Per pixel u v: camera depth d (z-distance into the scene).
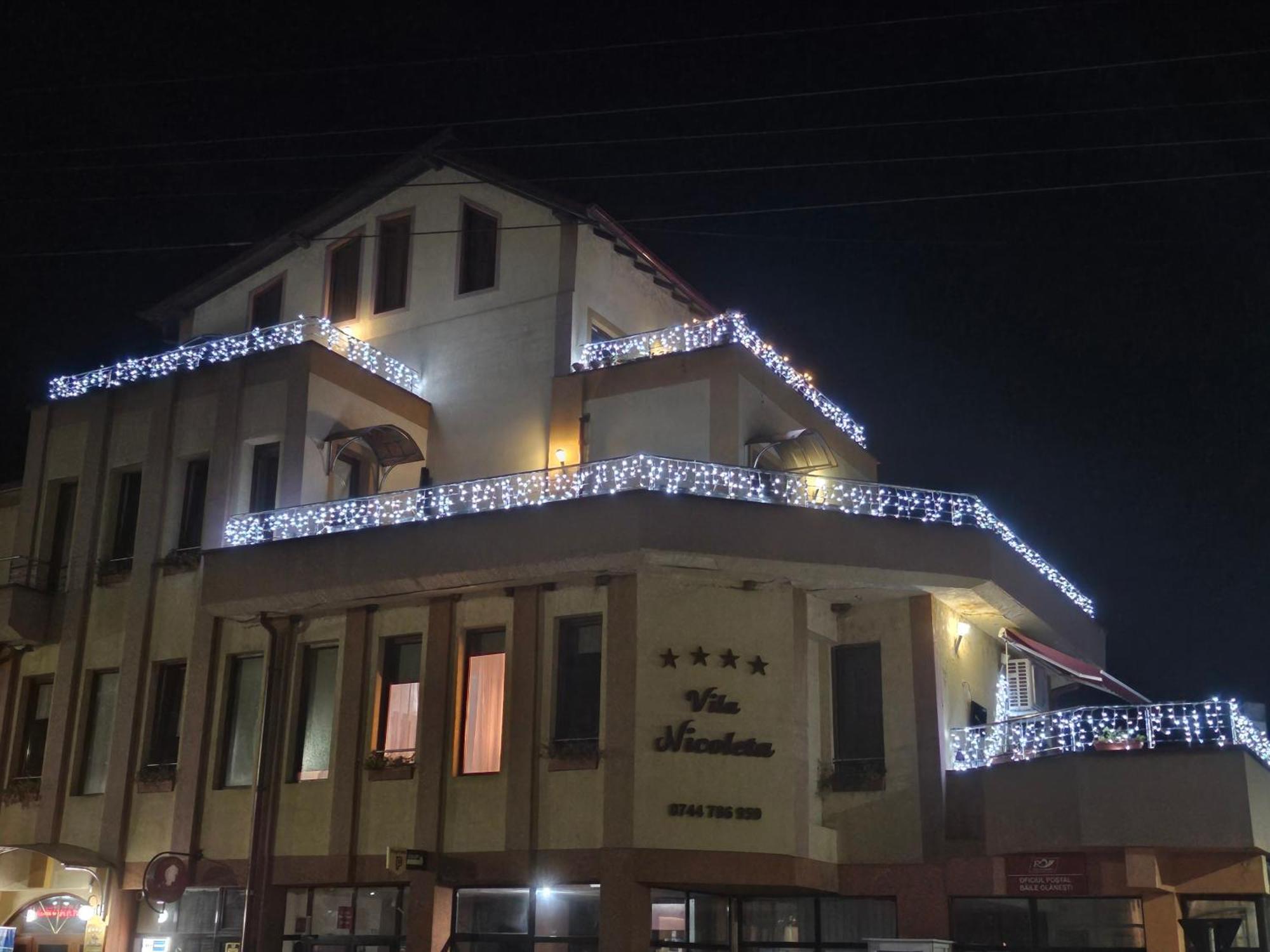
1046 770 19.14
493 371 25.48
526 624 20.61
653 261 27.05
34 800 24.19
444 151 27.03
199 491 24.80
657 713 19.42
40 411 26.78
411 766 20.91
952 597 21.23
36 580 25.48
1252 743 19.91
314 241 28.59
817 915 20.91
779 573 20.00
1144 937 18.84
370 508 22.22
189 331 29.83
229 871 21.89
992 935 19.70
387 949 20.69
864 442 27.97
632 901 18.59
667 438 23.19
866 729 21.12
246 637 23.17
